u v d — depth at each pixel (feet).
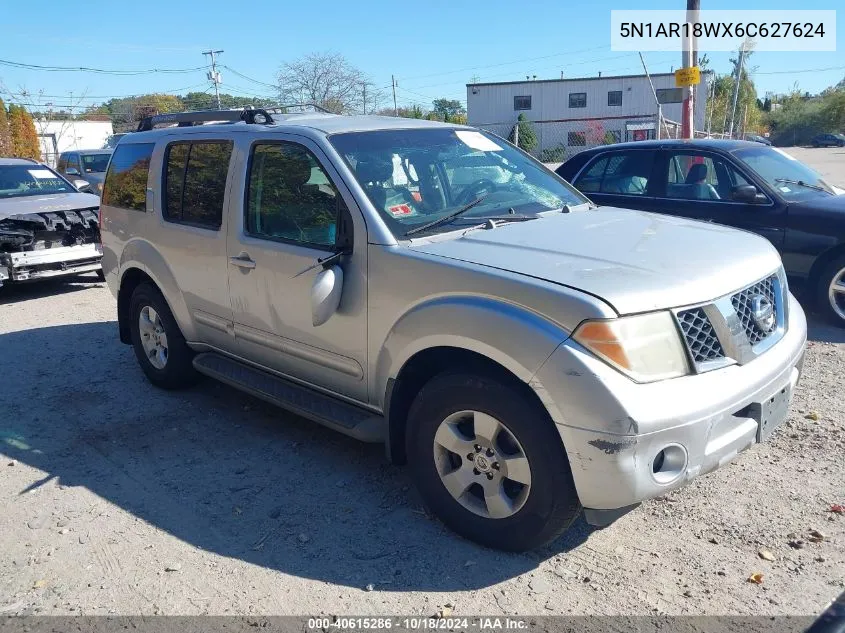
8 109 115.24
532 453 10.06
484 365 10.68
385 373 11.83
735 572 10.41
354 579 10.57
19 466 14.56
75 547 11.60
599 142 105.81
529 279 10.09
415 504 12.60
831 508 11.91
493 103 163.63
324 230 12.76
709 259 11.08
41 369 20.56
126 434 15.92
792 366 11.44
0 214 29.09
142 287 17.93
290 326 13.52
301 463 14.32
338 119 14.88
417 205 12.76
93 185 58.90
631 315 9.50
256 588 10.43
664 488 9.59
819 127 238.07
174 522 12.27
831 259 22.08
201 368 16.24
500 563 10.81
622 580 10.32
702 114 138.41
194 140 16.07
